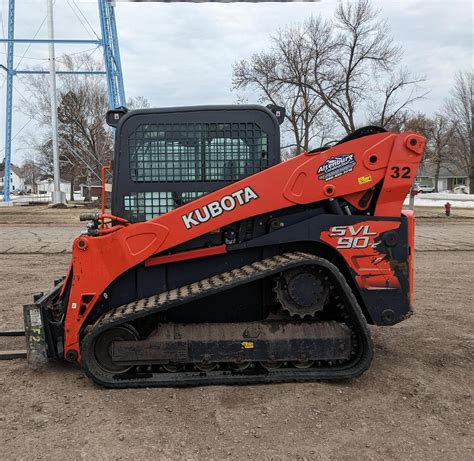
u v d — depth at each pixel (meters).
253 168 4.27
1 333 5.39
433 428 3.32
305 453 2.99
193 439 3.15
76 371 4.25
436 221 21.50
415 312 6.52
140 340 3.86
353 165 4.00
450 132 50.75
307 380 3.95
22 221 21.64
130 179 4.25
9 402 3.67
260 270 3.77
